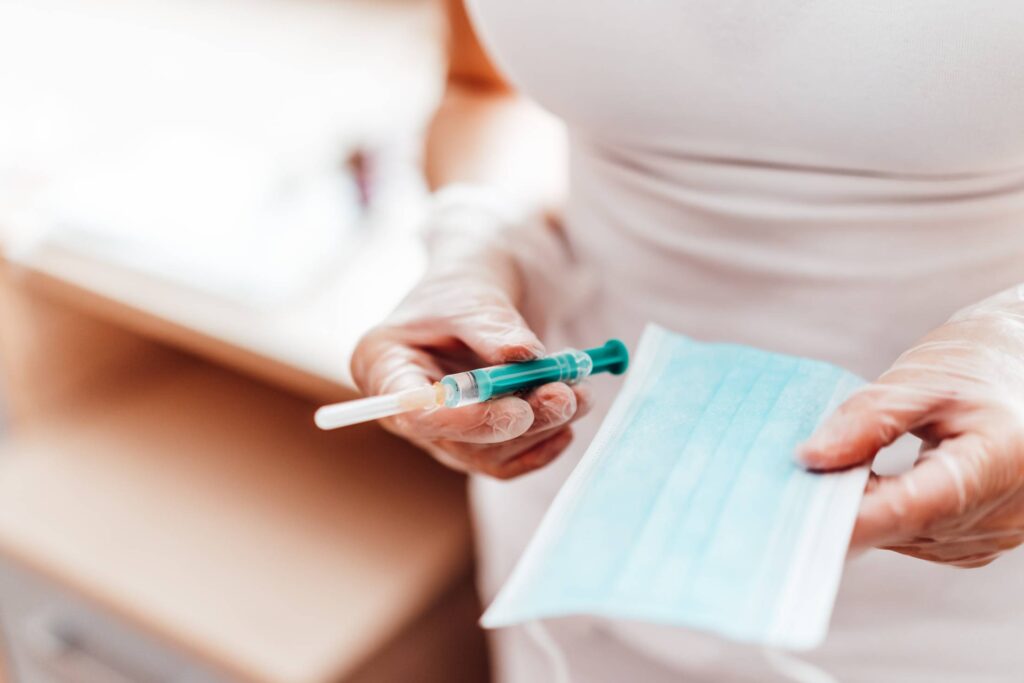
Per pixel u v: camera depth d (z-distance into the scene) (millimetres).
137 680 1107
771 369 507
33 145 1291
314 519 1090
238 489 1134
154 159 1229
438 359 592
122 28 1567
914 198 544
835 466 431
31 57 1528
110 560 1047
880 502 421
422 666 1087
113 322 1276
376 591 1006
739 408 483
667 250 610
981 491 422
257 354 961
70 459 1186
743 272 590
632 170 613
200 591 1010
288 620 979
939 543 469
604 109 571
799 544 403
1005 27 459
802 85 505
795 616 375
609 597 386
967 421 436
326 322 985
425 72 1360
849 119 509
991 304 509
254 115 1325
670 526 417
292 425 1231
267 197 1142
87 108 1385
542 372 512
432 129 865
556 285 666
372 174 1105
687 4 500
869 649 654
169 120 1332
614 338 663
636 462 456
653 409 492
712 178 574
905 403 436
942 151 511
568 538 418
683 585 390
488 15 577
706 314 615
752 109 526
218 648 960
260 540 1065
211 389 1302
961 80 478
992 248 560
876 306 572
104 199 1138
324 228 1088
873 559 622
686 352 530
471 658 1156
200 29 1529
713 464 449
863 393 445
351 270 1053
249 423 1237
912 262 559
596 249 655
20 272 1111
